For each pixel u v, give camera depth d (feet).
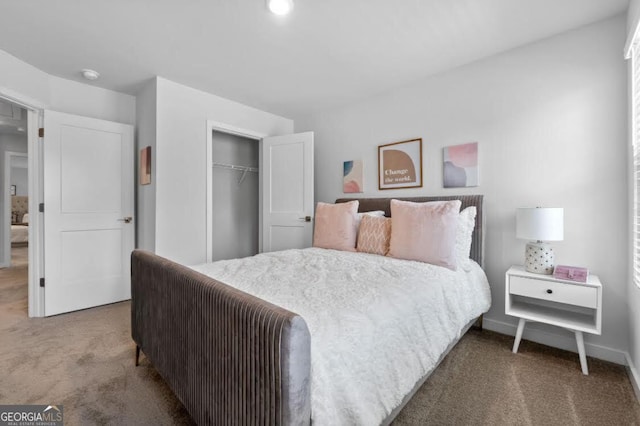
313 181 11.59
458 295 6.00
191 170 9.90
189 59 8.04
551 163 7.00
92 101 9.71
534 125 7.23
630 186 5.85
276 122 12.71
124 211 10.16
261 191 12.63
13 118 13.19
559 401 5.00
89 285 9.45
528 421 4.53
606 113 6.35
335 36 6.93
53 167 8.80
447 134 8.66
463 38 7.02
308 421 2.64
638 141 5.26
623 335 6.17
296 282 4.90
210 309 3.49
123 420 4.50
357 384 3.23
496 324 7.87
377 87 9.77
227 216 14.20
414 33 6.81
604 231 6.37
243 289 4.49
